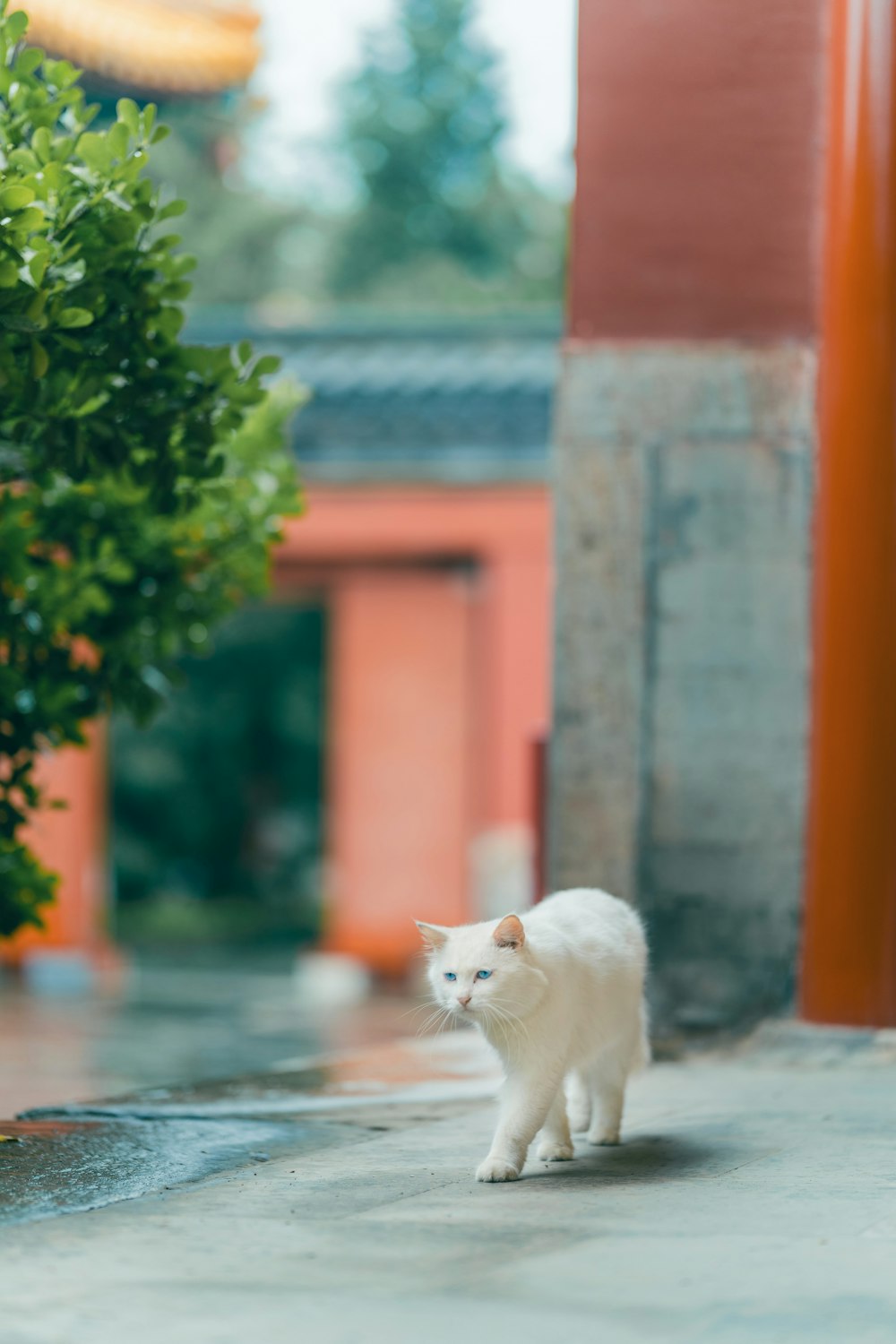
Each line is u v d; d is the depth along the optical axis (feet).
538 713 69.72
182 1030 56.18
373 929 73.41
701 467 36.06
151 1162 22.80
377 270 156.66
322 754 126.21
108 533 32.55
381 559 72.64
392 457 69.92
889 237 33.81
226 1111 28.07
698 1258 16.94
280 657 123.75
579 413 36.45
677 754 36.01
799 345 35.86
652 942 35.91
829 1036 33.53
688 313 36.27
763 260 36.09
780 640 35.76
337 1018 60.64
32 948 71.72
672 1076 31.45
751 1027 35.19
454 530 70.08
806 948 34.58
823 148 35.86
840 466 34.19
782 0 36.06
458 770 73.41
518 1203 19.62
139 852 124.47
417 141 162.91
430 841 73.36
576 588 36.37
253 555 34.12
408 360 73.05
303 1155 23.43
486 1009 20.86
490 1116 27.30
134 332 26.13
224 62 59.21
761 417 35.91
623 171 36.52
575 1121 25.07
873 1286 15.89
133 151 26.27
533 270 158.51
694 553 36.06
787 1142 23.95
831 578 34.24
